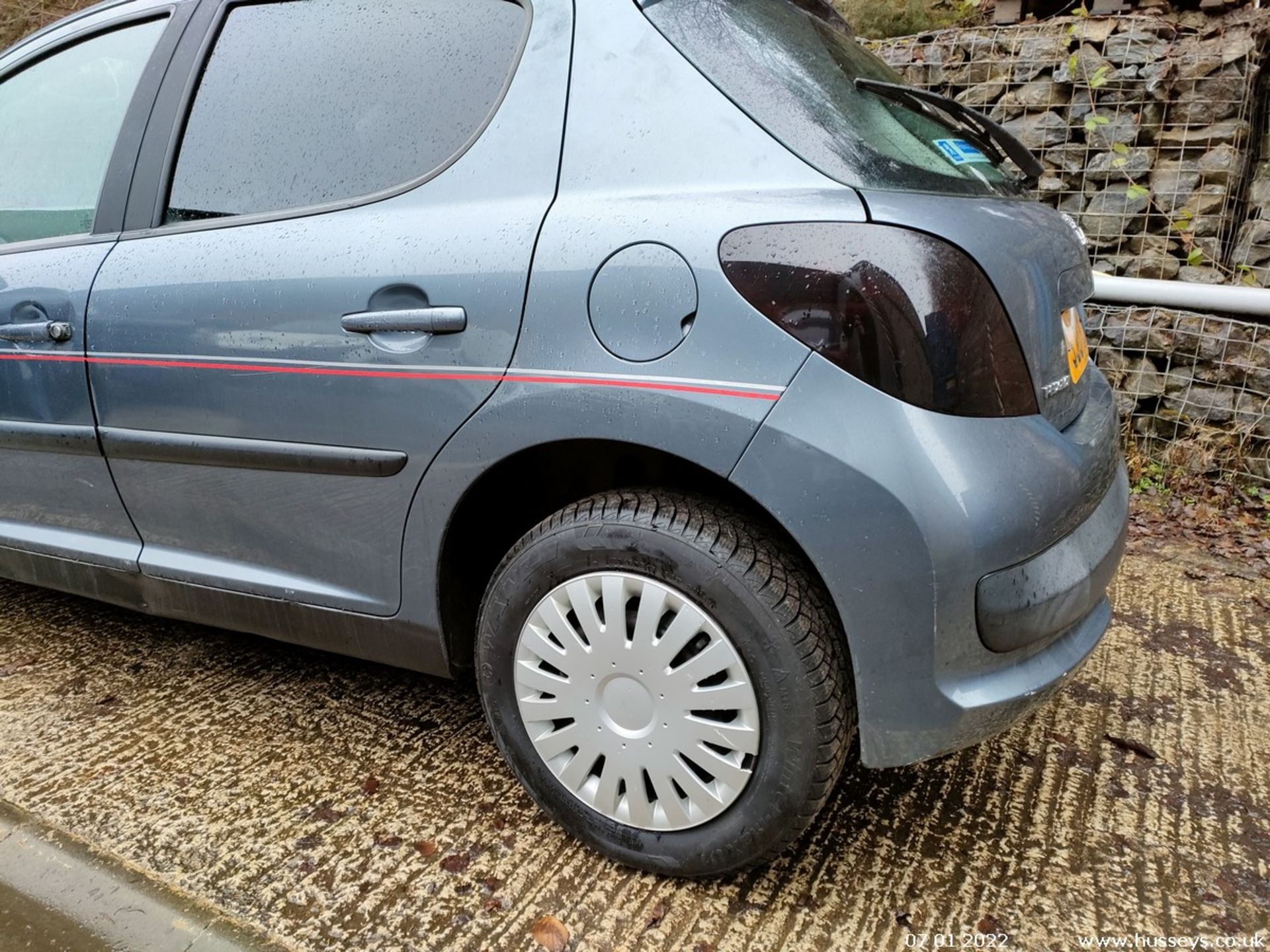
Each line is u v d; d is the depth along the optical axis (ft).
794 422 4.39
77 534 7.29
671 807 5.12
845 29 7.01
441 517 5.41
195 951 4.93
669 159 4.84
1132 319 11.91
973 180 5.54
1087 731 6.93
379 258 5.32
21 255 6.96
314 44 6.12
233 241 5.91
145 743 6.74
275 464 5.91
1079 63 13.43
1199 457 11.41
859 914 5.16
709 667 4.80
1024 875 5.47
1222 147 12.67
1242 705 7.25
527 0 5.40
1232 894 5.32
